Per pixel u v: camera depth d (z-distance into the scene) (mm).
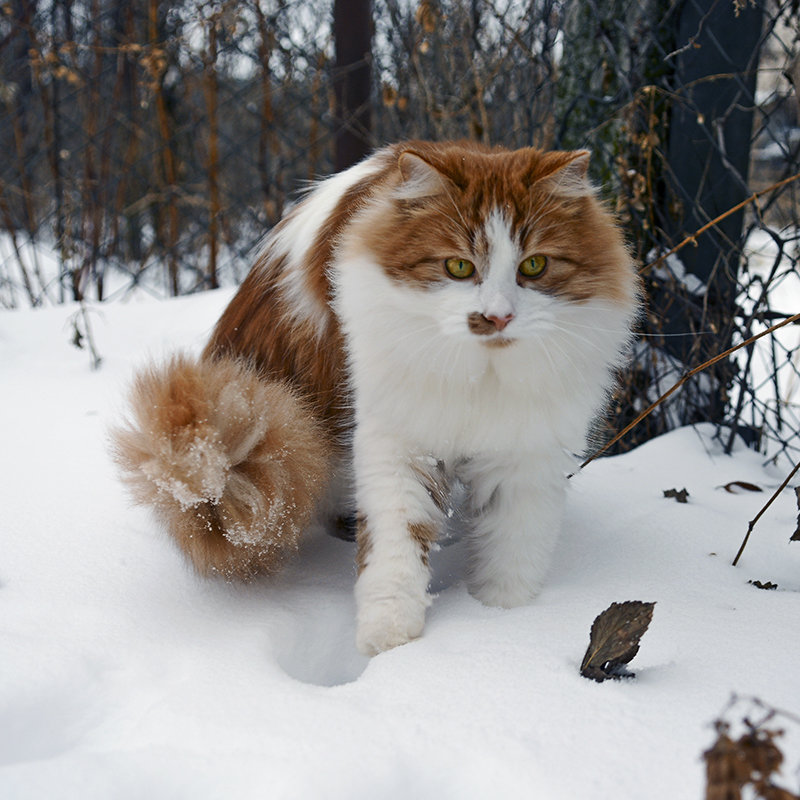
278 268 2588
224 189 5680
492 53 3961
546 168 2051
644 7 3287
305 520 2271
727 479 2904
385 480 2143
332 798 1392
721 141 2939
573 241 2055
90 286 5949
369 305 2082
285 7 4742
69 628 1925
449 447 2164
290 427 2189
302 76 4934
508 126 4027
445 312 1974
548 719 1574
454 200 2004
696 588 2139
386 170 2369
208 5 4613
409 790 1451
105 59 5766
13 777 1425
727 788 1149
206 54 4914
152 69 4641
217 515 2102
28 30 5086
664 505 2676
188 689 1709
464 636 1919
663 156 3189
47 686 1704
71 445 2998
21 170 5379
